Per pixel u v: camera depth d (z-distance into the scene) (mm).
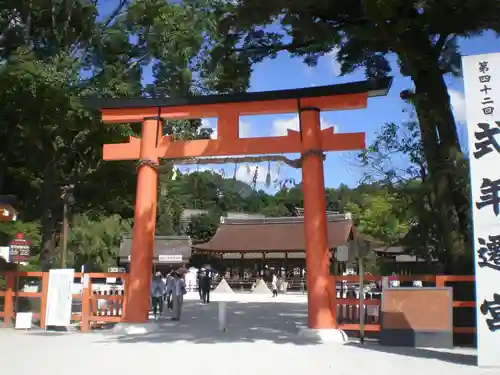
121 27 20094
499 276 8703
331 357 9586
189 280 40375
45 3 18875
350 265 41500
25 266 19266
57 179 21125
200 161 14289
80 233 33156
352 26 13711
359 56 15766
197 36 19656
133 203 24859
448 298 11180
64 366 8656
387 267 20922
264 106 13273
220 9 14266
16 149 20188
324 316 12117
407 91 13734
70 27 19859
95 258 33688
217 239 45469
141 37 20422
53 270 14102
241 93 13312
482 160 8992
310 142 12703
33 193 22812
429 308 11195
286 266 43812
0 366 8641
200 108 13719
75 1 19125
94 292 16875
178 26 19625
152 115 14031
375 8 11266
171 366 8672
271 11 12727
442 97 13359
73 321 14914
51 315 13758
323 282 12219
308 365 8781
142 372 8180
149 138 13875
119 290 16984
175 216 58781
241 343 11359
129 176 21938
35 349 10523
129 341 11703
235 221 47375
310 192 12555
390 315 11289
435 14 11773
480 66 9219
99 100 14109
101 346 10938
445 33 13125
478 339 8727
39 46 19953
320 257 12312
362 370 8383
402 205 15805
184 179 33719
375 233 36312
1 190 20172
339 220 42031
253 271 44531
